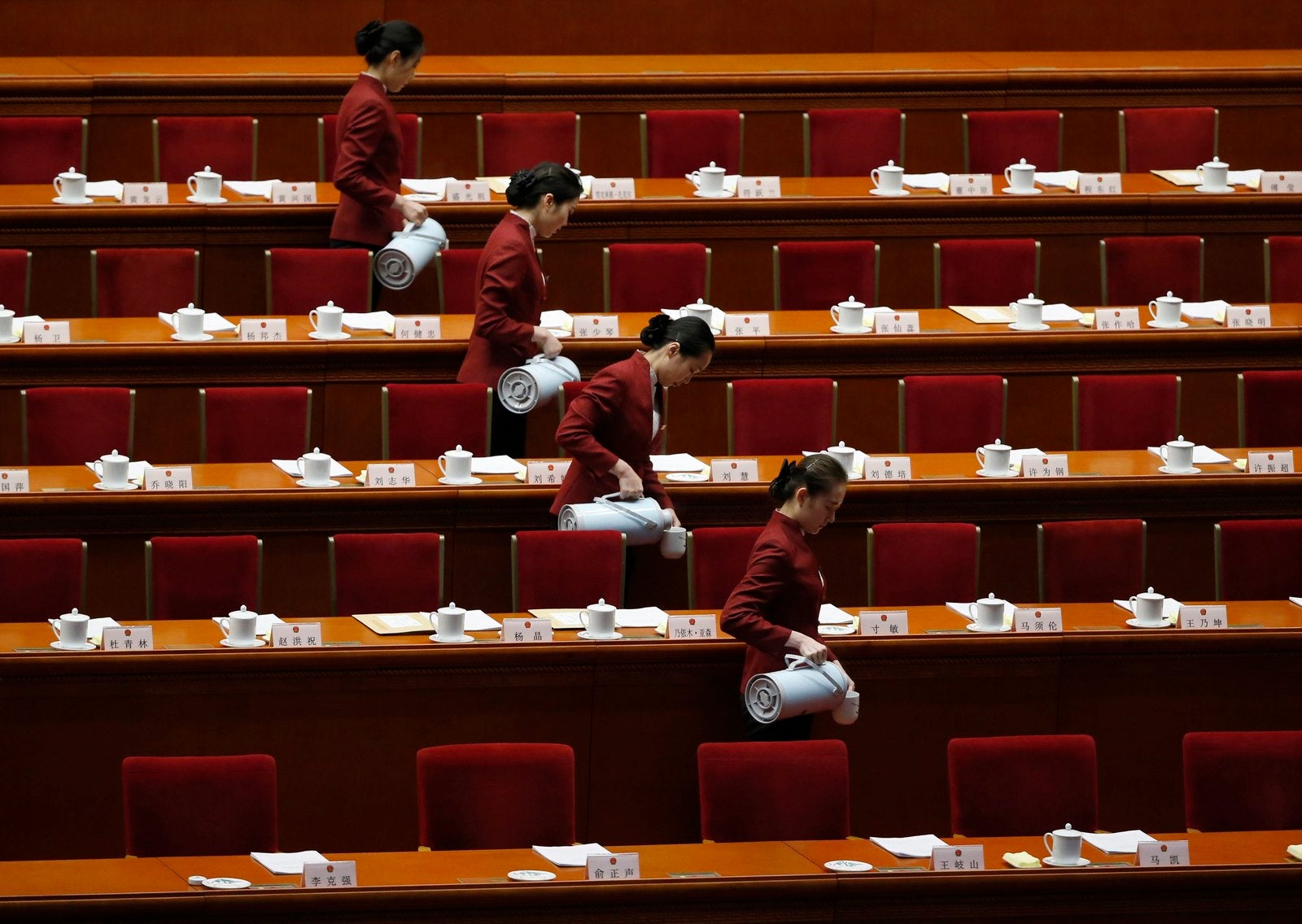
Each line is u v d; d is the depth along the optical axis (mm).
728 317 30547
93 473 26719
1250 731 24000
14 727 22641
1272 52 41750
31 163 33875
